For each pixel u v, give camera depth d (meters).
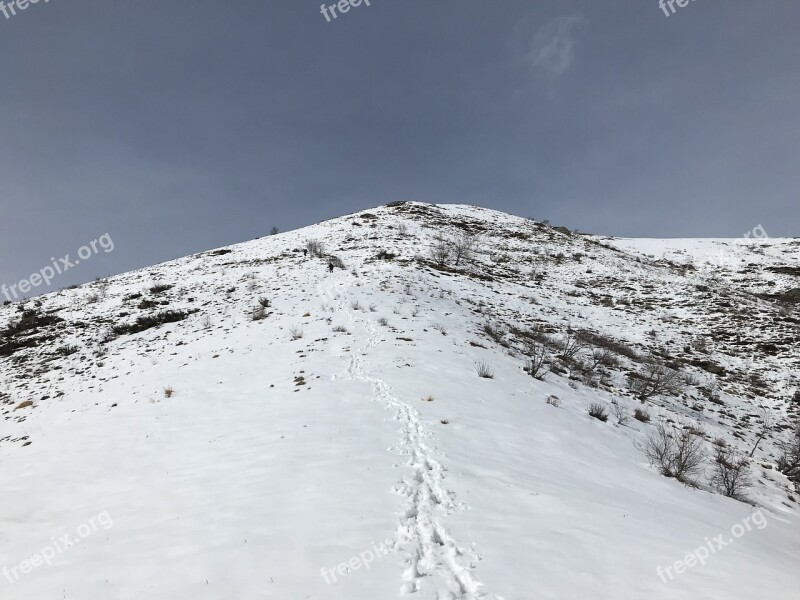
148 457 9.38
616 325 28.97
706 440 14.60
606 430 12.73
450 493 6.89
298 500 6.54
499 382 14.43
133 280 34.59
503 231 55.19
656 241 60.97
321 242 44.69
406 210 59.69
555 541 5.57
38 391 16.47
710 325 29.62
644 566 5.15
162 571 4.93
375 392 12.25
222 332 20.48
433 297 25.70
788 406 19.92
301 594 4.41
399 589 4.54
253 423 10.57
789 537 8.23
